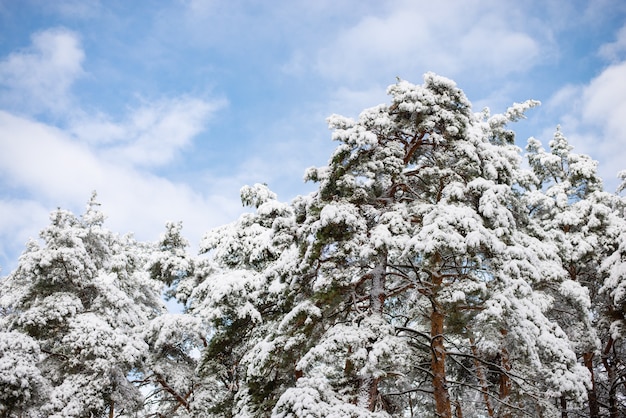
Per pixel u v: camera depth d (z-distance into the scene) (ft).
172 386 64.23
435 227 35.19
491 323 41.47
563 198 69.05
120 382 61.57
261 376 44.88
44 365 62.18
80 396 54.95
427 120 44.78
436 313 43.06
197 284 72.33
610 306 59.67
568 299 55.67
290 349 43.06
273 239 45.55
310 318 40.91
